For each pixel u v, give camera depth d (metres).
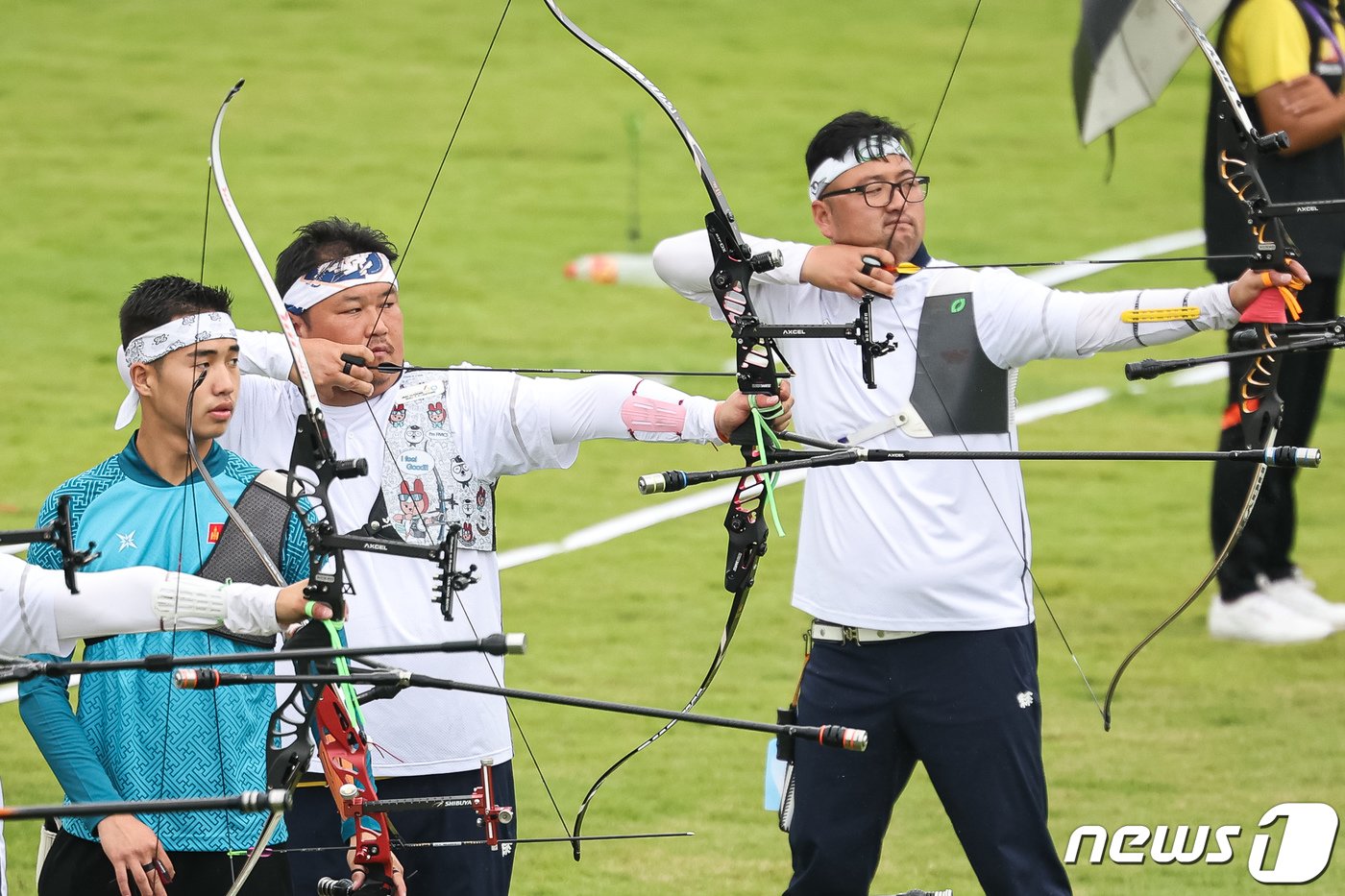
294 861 16.23
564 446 16.48
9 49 67.31
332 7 73.81
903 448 16.89
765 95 66.88
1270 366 16.31
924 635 16.73
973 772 16.69
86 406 41.78
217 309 14.66
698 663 28.52
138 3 73.06
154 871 13.70
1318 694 26.73
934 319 17.00
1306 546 34.09
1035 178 60.66
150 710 14.17
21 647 13.46
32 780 23.53
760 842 21.89
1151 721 25.73
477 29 72.56
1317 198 26.98
